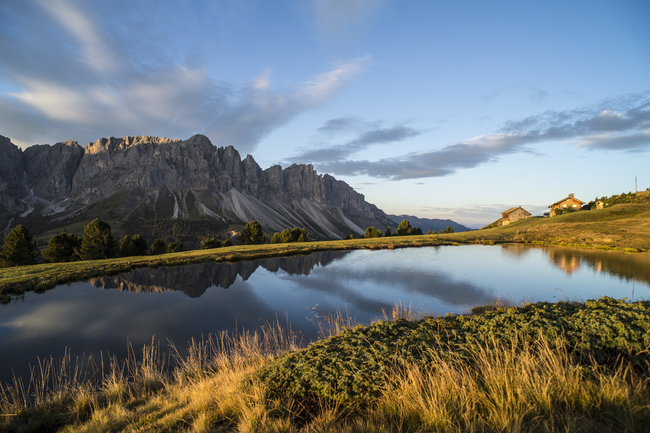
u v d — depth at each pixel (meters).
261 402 5.13
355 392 4.96
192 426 4.96
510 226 73.19
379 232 83.94
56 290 22.72
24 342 13.09
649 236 40.84
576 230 50.72
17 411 6.68
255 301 19.00
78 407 6.89
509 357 5.04
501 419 3.74
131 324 15.18
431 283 22.19
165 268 32.25
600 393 3.89
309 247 48.91
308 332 13.62
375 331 7.65
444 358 5.36
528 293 18.66
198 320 15.66
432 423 3.92
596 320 6.12
